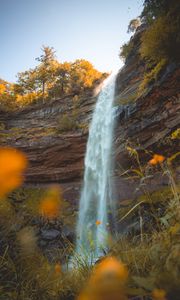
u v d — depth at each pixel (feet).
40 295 5.67
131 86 67.62
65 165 66.95
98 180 56.75
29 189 59.93
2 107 101.60
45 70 145.48
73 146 67.36
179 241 3.89
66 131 72.38
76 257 6.61
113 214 42.24
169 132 41.88
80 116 81.82
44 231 35.42
